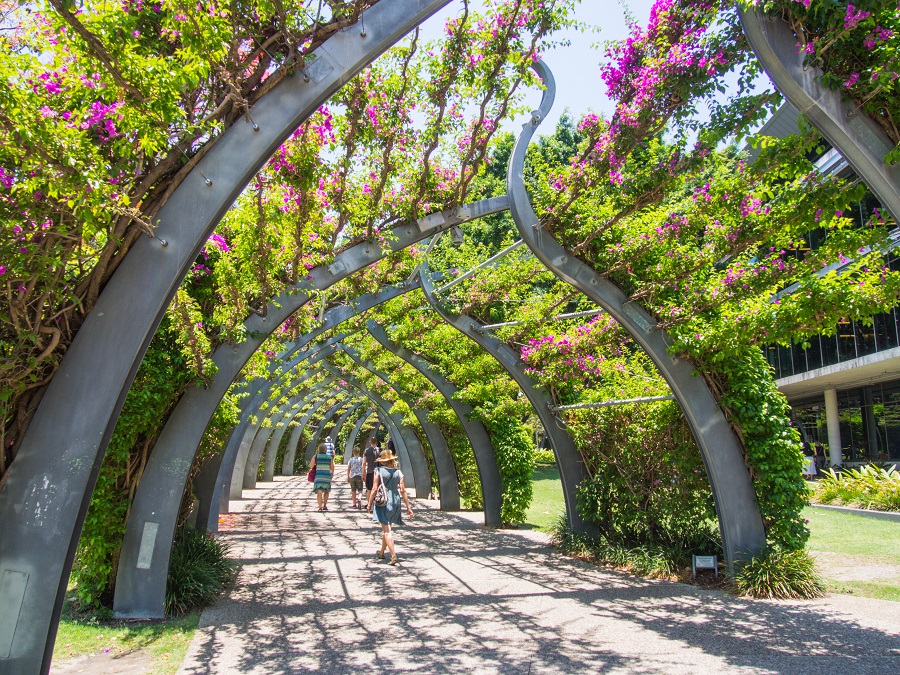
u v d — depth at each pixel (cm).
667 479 707
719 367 600
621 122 439
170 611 523
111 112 270
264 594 598
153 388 508
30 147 227
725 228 513
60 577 254
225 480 1291
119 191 273
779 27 299
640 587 611
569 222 582
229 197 294
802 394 2364
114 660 400
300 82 301
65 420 265
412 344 1101
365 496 1792
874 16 285
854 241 450
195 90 313
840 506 1205
